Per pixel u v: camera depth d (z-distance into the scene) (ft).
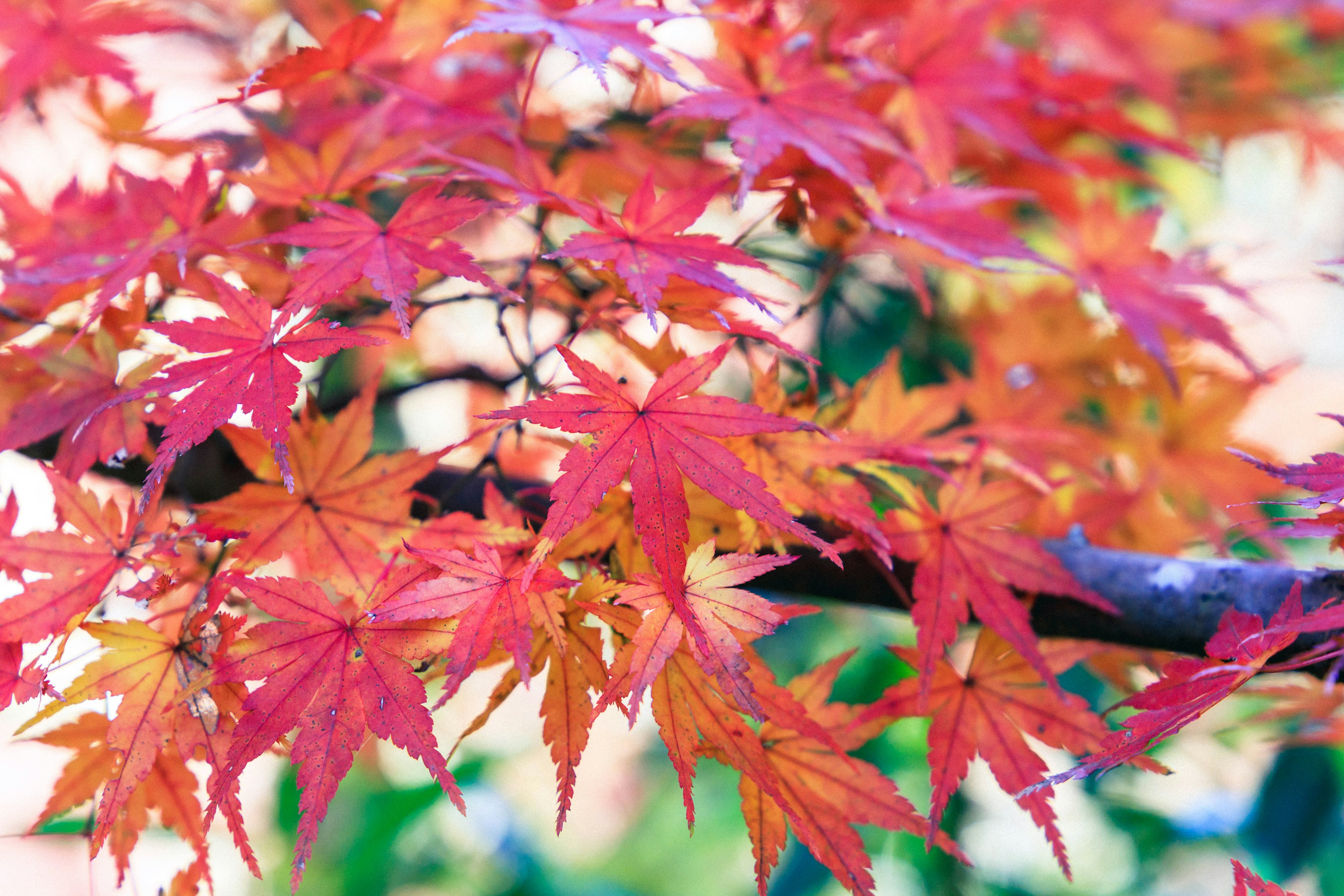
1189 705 1.70
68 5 2.00
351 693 1.72
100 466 1.96
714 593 1.72
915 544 1.87
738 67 1.98
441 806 3.14
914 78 2.05
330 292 1.76
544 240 1.98
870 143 1.92
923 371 2.63
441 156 1.87
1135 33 2.20
